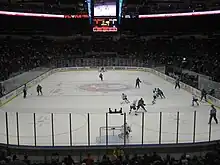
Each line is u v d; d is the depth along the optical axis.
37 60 43.81
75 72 46.84
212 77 27.06
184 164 9.92
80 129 16.86
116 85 33.66
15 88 27.28
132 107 20.17
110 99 25.73
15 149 13.84
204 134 16.05
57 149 13.77
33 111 21.42
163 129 16.83
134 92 29.17
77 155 13.78
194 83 27.88
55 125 17.73
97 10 46.47
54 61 46.44
